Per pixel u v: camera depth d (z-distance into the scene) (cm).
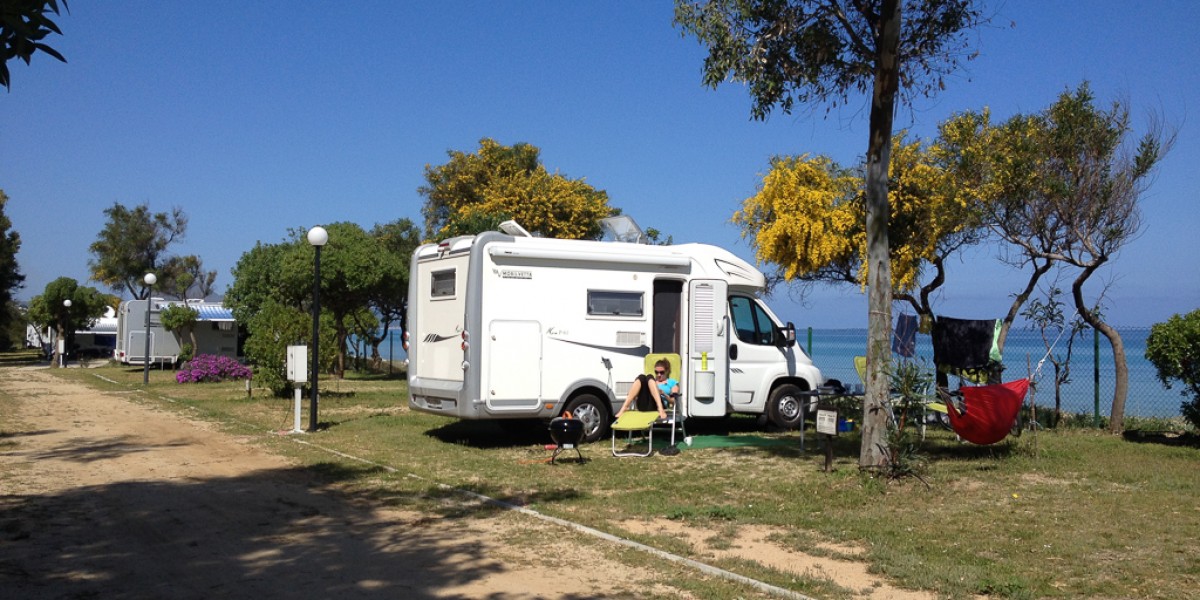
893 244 1393
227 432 1308
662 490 871
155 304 3341
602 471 980
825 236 1402
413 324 1266
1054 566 598
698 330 1256
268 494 841
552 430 1020
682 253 1295
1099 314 1312
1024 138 1278
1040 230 1286
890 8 880
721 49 918
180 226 6181
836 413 939
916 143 1394
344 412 1620
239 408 1670
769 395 1373
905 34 952
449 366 1177
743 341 1352
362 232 2822
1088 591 543
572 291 1193
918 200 1373
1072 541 657
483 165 3359
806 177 1465
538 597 528
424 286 1245
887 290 909
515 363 1152
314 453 1097
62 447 1146
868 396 915
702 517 747
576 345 1192
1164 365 1176
